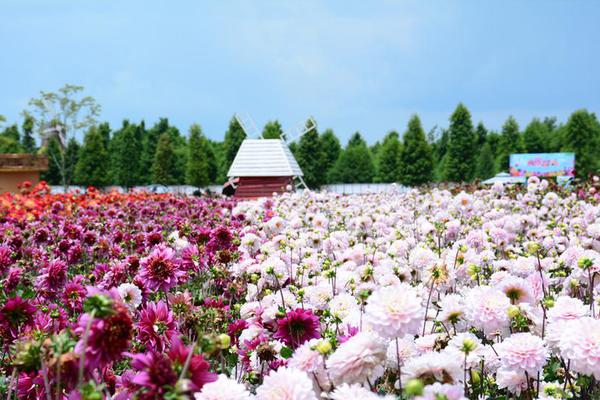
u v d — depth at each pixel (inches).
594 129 1995.6
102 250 288.8
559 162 1131.9
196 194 1205.7
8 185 877.8
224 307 152.8
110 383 97.9
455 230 262.5
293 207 498.0
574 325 93.5
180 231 258.8
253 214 373.1
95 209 520.7
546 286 157.6
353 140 3019.2
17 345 77.6
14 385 106.9
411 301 85.9
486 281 183.2
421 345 111.9
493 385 123.3
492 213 342.6
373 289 144.7
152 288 133.3
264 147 1296.8
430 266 162.9
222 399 70.4
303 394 73.9
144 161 2536.9
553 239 256.2
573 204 426.6
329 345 84.1
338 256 217.2
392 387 104.1
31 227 373.4
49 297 167.2
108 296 67.4
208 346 71.8
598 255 158.4
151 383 66.2
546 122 3789.4
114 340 68.2
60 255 268.7
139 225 408.5
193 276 193.3
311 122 1611.7
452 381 87.8
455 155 2154.3
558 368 123.1
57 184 2506.2
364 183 2340.1
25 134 3110.2
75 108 2091.5
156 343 96.0
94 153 2305.6
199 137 2253.9
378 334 87.4
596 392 116.3
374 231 325.1
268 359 116.2
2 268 194.2
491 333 122.9
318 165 2249.0
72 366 75.4
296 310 110.0
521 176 1159.0
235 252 196.1
